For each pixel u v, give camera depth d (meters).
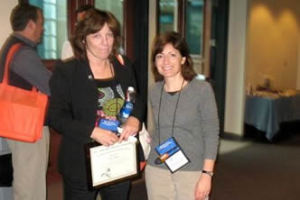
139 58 4.03
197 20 4.95
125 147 1.60
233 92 5.26
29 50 2.20
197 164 1.75
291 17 6.07
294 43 6.25
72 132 1.48
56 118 1.50
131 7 3.92
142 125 1.72
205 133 1.74
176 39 1.72
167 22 4.41
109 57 1.61
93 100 1.52
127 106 1.61
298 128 5.80
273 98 5.02
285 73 6.16
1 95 1.85
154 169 1.83
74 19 3.41
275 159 4.33
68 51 2.38
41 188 2.36
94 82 1.53
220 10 5.12
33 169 2.29
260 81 5.69
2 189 2.48
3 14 2.75
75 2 3.41
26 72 2.15
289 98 5.30
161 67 1.74
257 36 5.48
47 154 2.40
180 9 4.56
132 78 1.70
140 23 3.99
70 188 1.59
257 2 5.36
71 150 1.55
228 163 4.13
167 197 1.82
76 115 1.54
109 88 1.58
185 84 1.76
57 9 3.29
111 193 1.68
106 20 1.48
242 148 4.80
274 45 5.82
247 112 5.26
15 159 2.26
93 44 1.48
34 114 1.83
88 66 1.53
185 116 1.73
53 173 3.36
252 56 5.44
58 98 1.51
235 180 3.59
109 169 1.57
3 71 2.15
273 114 5.02
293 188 3.40
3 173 2.31
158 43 1.73
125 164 1.61
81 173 1.54
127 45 3.93
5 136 1.83
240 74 5.15
